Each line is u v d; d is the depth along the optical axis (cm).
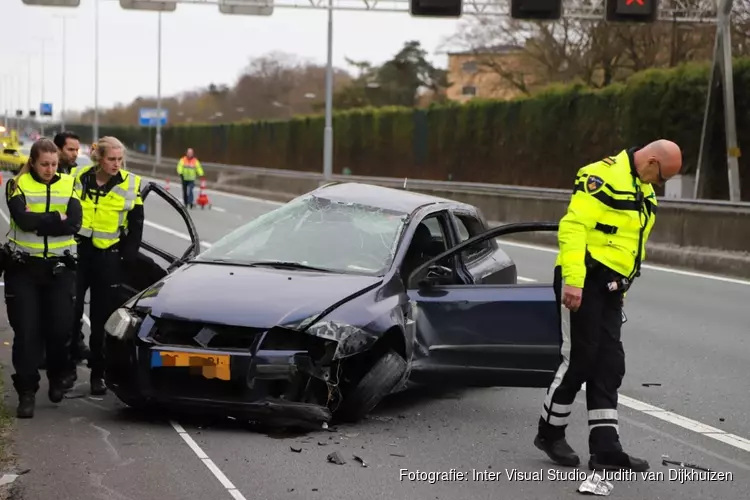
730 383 913
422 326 762
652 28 4738
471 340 758
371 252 784
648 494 593
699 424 766
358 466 626
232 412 676
